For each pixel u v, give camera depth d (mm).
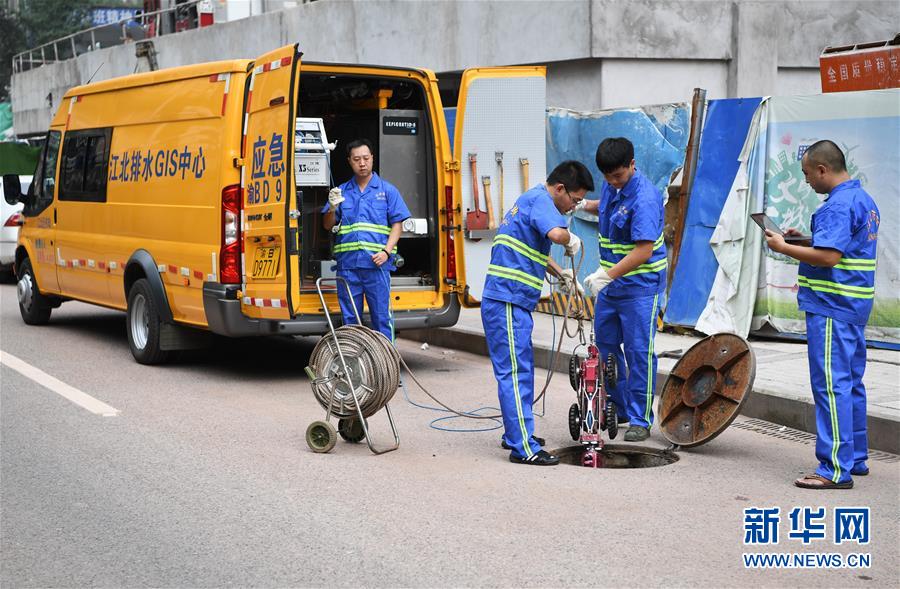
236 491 5805
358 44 17859
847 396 5789
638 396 7066
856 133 9227
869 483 5980
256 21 20938
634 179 6664
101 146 10594
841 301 5758
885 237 9109
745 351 6645
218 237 8578
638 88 13773
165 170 9352
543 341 9914
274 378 9117
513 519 5301
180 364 9781
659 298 7020
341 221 8617
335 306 8805
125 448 6730
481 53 15195
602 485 5918
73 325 12398
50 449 6707
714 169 10062
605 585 4449
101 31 33281
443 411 7891
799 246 5797
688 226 10273
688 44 13828
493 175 9648
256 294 8414
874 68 10258
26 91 34281
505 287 6336
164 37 24828
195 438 6984
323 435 6621
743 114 9859
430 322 9250
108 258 10305
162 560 4781
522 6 14383
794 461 6445
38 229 11945
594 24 13312
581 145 11523
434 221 9352
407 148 9406
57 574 4633
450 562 4711
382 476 6098
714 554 4812
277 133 8086
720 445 6867
